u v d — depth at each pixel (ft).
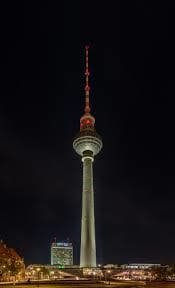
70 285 522.88
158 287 474.49
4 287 448.24
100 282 631.15
